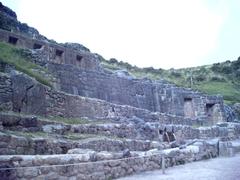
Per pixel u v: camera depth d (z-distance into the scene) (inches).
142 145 584.4
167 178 360.5
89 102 697.6
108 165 359.3
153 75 2193.7
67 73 810.8
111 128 619.5
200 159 554.6
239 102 1702.8
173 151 489.7
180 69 2704.2
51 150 410.3
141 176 379.2
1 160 270.5
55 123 511.8
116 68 1596.9
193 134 891.4
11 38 897.5
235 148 674.2
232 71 2726.4
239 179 339.9
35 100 555.5
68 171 312.0
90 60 1071.0
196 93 1214.3
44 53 897.5
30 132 450.6
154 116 895.7
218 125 1071.6
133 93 1023.0
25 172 276.8
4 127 423.5
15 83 526.3
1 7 1357.0
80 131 547.5
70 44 1539.1
